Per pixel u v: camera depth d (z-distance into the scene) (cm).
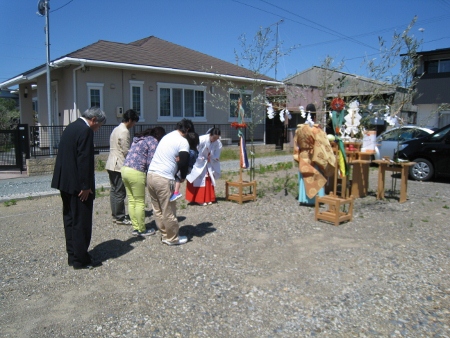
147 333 313
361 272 427
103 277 420
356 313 342
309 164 709
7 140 1141
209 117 1750
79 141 416
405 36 732
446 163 999
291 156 1709
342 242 527
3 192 877
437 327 319
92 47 1487
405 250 495
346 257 470
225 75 1653
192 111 1695
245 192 862
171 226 500
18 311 350
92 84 1384
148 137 536
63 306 358
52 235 573
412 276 416
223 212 688
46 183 993
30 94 1864
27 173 1112
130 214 545
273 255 479
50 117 1355
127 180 525
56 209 741
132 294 380
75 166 418
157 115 1573
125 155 579
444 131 1038
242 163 761
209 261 460
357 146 798
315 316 337
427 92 2191
